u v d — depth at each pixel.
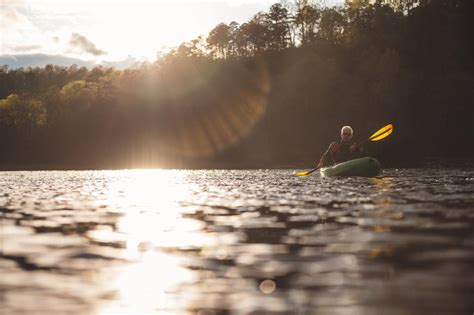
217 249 4.22
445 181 14.53
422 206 7.30
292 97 66.75
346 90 66.19
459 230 4.91
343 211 6.89
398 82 64.81
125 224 6.09
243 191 11.82
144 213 7.39
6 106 92.75
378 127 63.25
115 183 18.95
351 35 90.94
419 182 13.95
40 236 5.14
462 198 8.62
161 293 2.90
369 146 62.53
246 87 75.44
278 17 103.31
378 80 68.00
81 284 3.12
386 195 9.49
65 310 2.60
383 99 64.06
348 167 16.53
